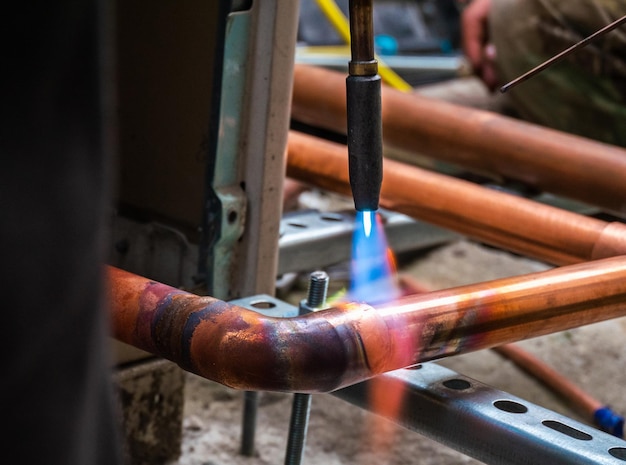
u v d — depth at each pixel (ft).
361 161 2.94
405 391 3.50
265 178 4.46
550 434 3.20
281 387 2.97
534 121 7.72
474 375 6.63
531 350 7.17
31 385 1.67
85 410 1.79
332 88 6.52
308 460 5.33
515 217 4.90
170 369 5.02
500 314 3.35
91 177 1.75
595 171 5.46
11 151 1.63
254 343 2.96
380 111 2.93
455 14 13.76
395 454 5.48
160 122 4.64
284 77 4.39
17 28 1.60
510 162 5.84
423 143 6.22
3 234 1.61
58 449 1.73
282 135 4.47
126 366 4.80
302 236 5.22
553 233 4.71
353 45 2.91
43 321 1.66
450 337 3.22
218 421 5.74
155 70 4.62
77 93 1.70
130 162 4.81
